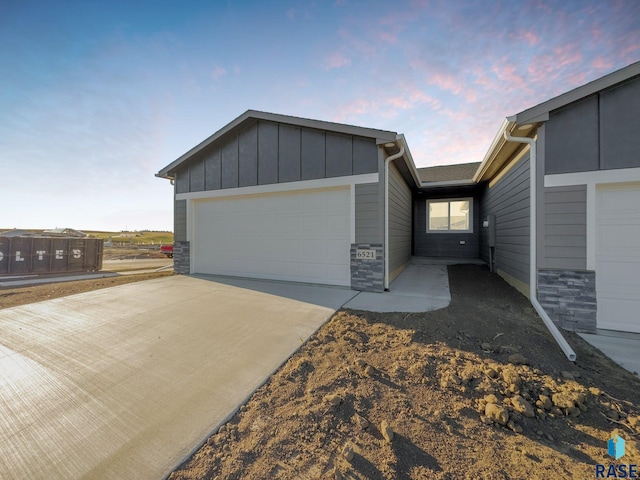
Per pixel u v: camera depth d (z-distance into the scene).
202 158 8.12
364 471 1.58
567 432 1.95
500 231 7.18
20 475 1.58
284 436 1.88
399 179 7.93
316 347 3.28
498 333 3.60
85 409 2.21
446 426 1.97
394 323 3.94
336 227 6.37
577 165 4.13
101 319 4.30
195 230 8.48
